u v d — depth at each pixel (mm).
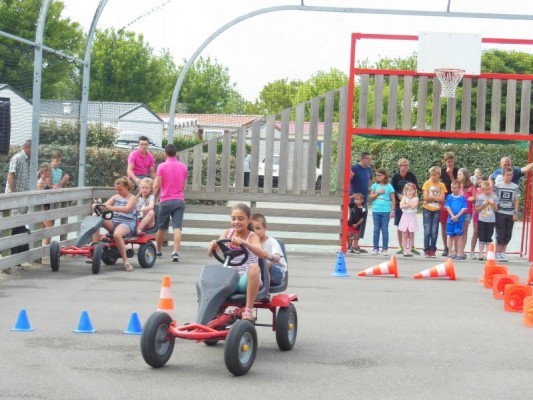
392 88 18172
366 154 18453
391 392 7027
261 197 18719
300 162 18672
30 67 14617
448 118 18141
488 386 7270
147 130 30500
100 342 8594
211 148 18781
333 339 9164
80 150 16891
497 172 17969
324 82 21578
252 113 21234
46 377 7191
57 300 11039
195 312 10398
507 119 18031
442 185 17797
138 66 44719
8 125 13562
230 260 8258
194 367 7734
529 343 9141
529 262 17766
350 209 18547
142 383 7105
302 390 7027
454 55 17953
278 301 8422
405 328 9867
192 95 41656
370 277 14492
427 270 14500
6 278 12914
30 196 13648
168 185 16016
